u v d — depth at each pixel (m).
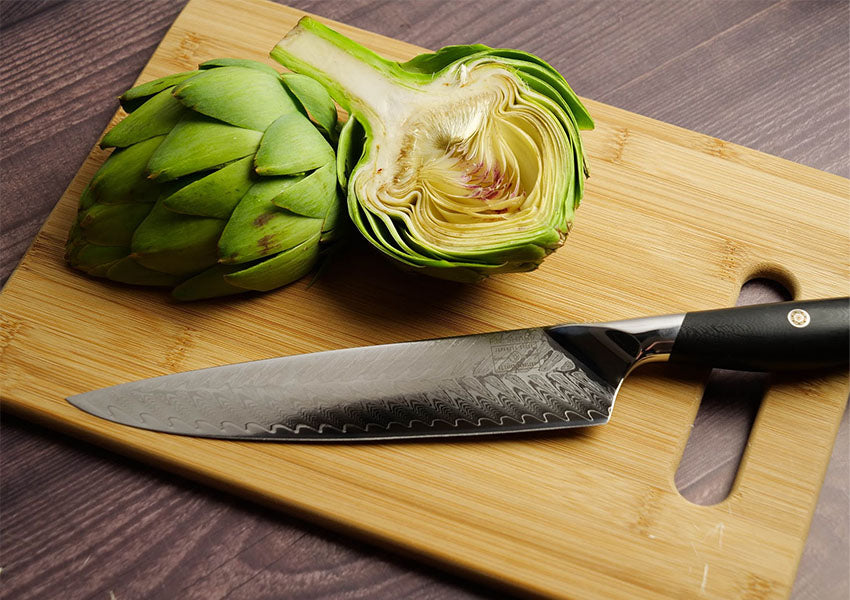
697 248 0.51
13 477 0.48
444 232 0.47
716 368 0.48
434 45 0.57
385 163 0.48
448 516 0.46
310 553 0.47
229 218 0.46
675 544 0.46
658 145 0.52
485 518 0.46
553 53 0.57
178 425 0.47
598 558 0.46
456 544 0.46
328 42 0.48
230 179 0.45
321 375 0.47
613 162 0.52
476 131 0.48
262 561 0.47
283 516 0.47
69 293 0.49
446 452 0.47
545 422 0.47
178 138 0.45
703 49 0.57
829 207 0.51
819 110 0.56
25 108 0.55
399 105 0.48
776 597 0.45
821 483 0.47
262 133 0.45
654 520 0.46
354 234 0.50
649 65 0.57
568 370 0.47
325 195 0.47
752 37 0.58
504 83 0.48
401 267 0.48
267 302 0.49
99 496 0.47
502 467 0.47
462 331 0.49
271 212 0.46
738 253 0.51
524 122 0.48
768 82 0.57
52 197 0.53
